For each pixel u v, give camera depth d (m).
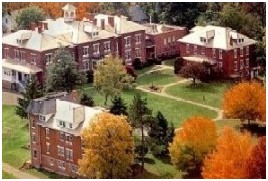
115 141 84.81
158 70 108.44
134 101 88.94
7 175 89.88
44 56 107.56
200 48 108.38
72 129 87.75
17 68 107.88
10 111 100.88
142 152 88.75
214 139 86.44
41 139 90.62
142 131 88.94
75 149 87.88
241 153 85.38
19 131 96.81
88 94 100.31
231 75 104.94
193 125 86.62
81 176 87.19
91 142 84.88
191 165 86.44
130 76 101.31
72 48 108.12
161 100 99.19
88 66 109.69
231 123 93.81
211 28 109.56
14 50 110.12
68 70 100.81
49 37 109.25
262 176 85.00
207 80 103.75
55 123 89.25
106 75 99.81
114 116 85.56
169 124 93.69
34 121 90.81
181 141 86.31
